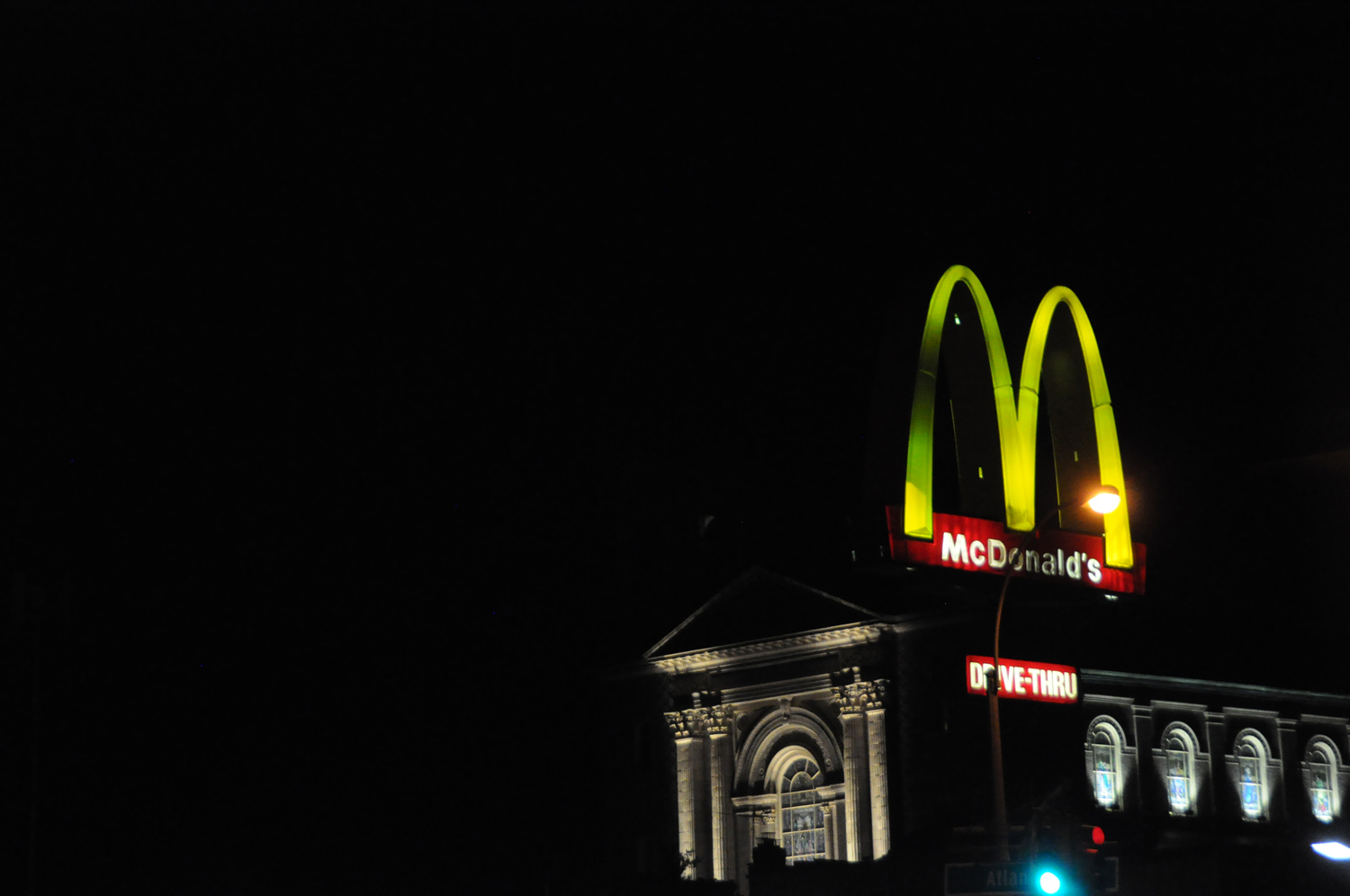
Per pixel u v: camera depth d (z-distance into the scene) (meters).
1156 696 57.69
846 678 57.41
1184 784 57.50
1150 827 50.50
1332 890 39.69
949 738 54.06
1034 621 55.16
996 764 27.98
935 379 40.44
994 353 41.88
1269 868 40.66
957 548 40.25
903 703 55.94
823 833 57.66
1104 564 44.16
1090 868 23.84
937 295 40.41
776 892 49.69
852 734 56.78
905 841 49.09
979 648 54.62
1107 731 56.06
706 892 55.66
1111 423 44.75
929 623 55.84
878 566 38.97
